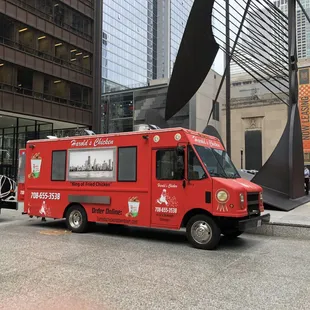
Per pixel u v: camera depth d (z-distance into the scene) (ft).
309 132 173.47
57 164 35.32
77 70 116.37
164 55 369.09
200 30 54.24
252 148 192.65
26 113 97.86
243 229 25.31
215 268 20.86
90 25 122.93
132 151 30.58
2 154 106.22
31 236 31.30
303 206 47.16
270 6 55.72
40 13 103.60
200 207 26.55
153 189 29.04
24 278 18.34
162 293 16.19
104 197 31.63
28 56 99.35
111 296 15.70
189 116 192.13
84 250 25.44
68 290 16.47
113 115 222.28
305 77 176.14
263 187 48.67
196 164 27.07
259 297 15.80
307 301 15.35
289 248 27.12
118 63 308.60
